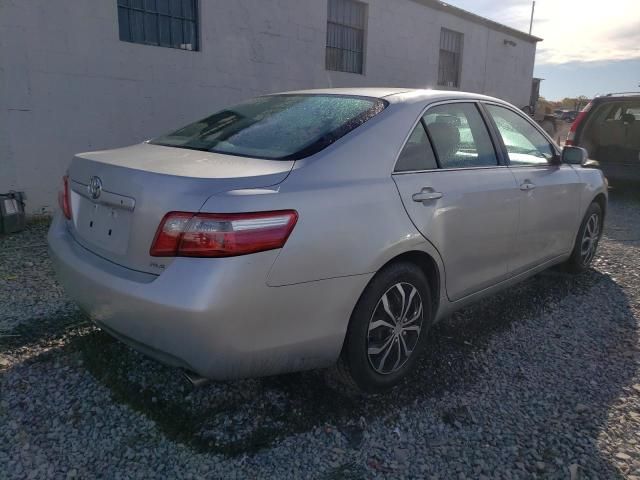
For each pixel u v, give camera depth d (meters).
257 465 2.28
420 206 2.78
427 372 3.06
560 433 2.56
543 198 3.84
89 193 2.59
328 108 2.98
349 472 2.27
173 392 2.76
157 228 2.19
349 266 2.42
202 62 7.80
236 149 2.72
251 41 8.42
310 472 2.26
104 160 2.62
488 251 3.35
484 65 14.99
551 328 3.70
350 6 10.52
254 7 8.36
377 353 2.69
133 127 7.16
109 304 2.35
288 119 2.94
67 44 6.37
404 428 2.56
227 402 2.70
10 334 3.30
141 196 2.26
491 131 3.56
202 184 2.19
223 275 2.08
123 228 2.37
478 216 3.17
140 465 2.26
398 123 2.87
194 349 2.14
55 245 2.83
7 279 4.23
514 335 3.57
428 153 3.00
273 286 2.19
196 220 2.11
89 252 2.61
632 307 4.11
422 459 2.36
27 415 2.55
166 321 2.13
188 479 2.19
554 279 4.69
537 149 4.06
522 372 3.11
